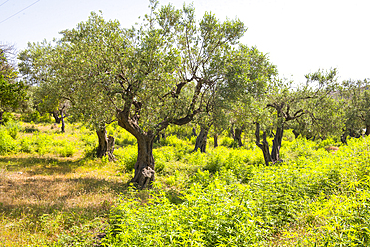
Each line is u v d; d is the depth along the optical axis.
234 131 27.12
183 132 35.38
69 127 32.66
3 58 13.48
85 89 8.27
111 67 8.77
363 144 12.40
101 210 6.89
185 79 10.79
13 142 16.36
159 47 8.95
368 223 3.99
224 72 9.52
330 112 14.81
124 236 3.98
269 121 13.12
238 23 10.49
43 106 16.28
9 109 21.14
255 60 12.22
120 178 11.52
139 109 9.94
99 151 16.28
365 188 5.97
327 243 3.50
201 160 15.41
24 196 7.68
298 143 23.30
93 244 4.89
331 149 22.92
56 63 12.49
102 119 8.80
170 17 10.54
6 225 5.53
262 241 4.12
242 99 9.77
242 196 5.57
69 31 14.12
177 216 4.62
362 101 29.02
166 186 10.37
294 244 4.01
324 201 5.64
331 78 14.86
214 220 4.33
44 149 16.61
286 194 6.04
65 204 7.16
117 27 10.17
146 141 10.72
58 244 4.75
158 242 3.64
